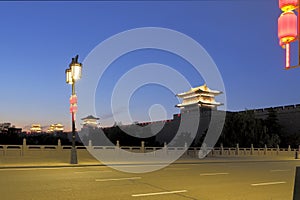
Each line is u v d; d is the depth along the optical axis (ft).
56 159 99.81
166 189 42.06
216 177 56.70
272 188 44.19
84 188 42.06
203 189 42.39
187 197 36.45
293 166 90.02
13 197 35.22
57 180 50.11
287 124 224.12
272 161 122.62
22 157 100.78
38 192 38.55
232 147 176.14
